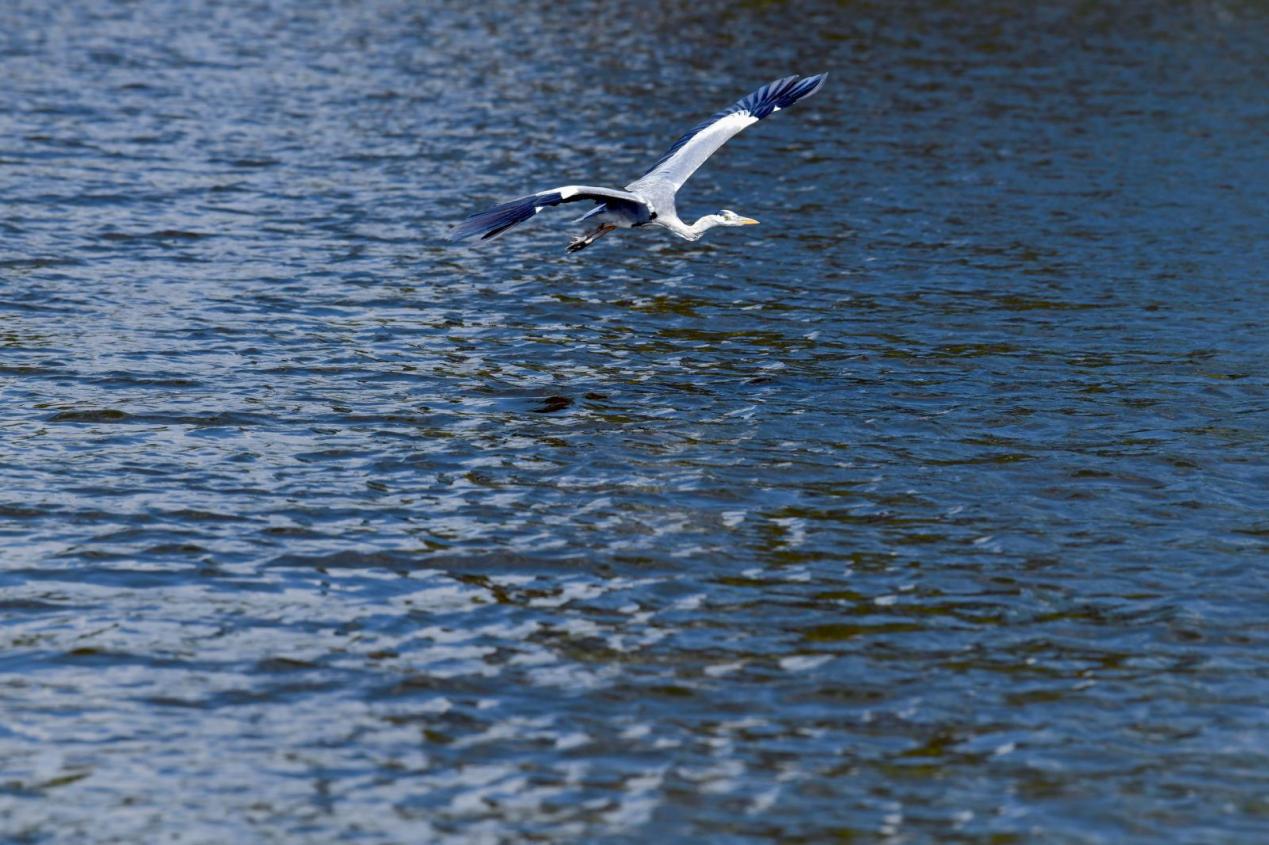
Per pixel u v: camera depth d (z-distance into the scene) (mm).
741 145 39750
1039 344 26156
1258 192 36562
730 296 28578
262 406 22234
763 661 15648
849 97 45156
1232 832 12961
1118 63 51062
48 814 12758
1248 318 27641
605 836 12664
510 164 37094
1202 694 15195
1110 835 12867
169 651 15477
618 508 19234
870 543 18453
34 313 25719
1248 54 53156
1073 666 15695
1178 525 19125
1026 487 20219
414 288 28359
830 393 23609
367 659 15477
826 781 13555
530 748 13984
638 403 22969
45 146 36094
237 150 37094
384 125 40188
